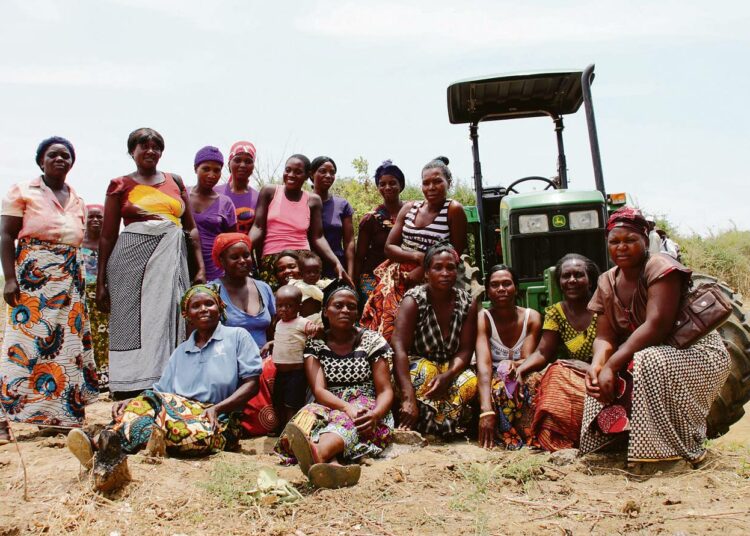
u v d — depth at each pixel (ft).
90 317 23.13
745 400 15.92
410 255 18.54
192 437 14.14
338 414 13.92
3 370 16.39
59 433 16.78
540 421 15.08
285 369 16.19
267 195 21.25
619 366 13.50
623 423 13.46
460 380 16.30
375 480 12.66
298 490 12.38
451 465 13.46
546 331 16.70
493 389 15.87
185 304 15.90
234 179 22.06
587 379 13.82
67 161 17.06
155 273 17.13
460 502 11.54
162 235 17.33
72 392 16.72
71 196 17.24
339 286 15.76
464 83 24.29
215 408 14.80
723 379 13.78
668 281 13.32
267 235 21.04
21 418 16.25
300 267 19.44
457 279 18.31
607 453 14.19
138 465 13.12
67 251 16.76
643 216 13.85
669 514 10.83
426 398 15.98
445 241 18.42
